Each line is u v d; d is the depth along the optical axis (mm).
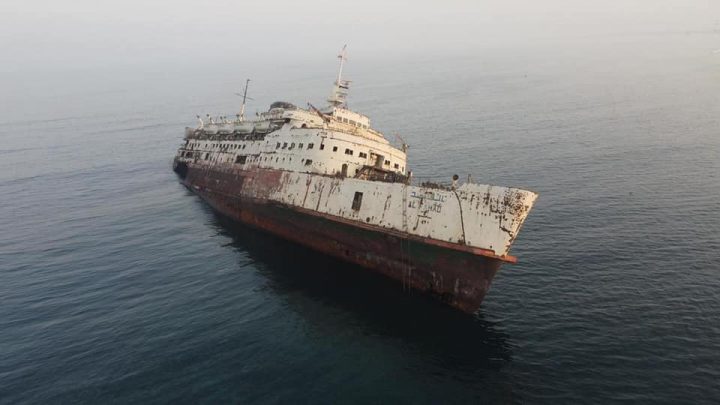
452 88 171000
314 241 38031
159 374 22750
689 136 71812
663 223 39250
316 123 46625
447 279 28719
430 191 29688
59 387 22000
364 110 129875
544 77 183375
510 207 25797
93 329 27078
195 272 35031
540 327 25562
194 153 63188
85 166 80938
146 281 33688
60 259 38844
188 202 56281
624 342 23766
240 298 30531
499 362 22906
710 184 48594
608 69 193125
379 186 32625
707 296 27609
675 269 31156
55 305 30328
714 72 154250
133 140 107812
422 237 29359
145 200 57844
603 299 28047
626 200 45656
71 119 154375
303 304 29547
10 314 29250
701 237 35906
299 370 22953
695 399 19656
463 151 72312
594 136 77125
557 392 20594
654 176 52875
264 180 43375
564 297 28562
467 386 21438
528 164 61875
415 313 28141
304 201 37812
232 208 48000
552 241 37156
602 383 20938
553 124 89875
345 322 27359
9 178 73562
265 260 37000
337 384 21922
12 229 48031
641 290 28797
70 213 53250
